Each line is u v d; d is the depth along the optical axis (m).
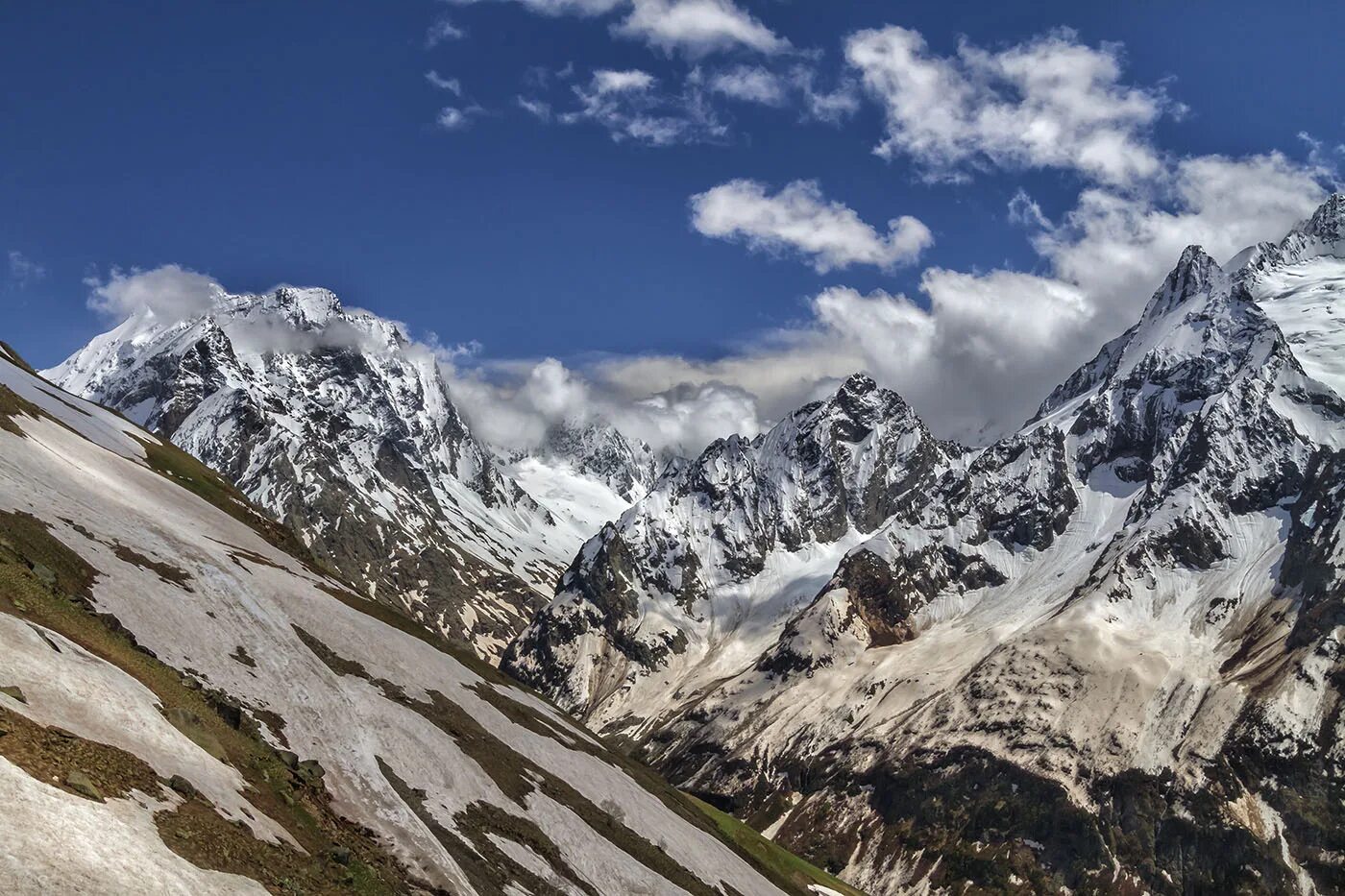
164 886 50.28
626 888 112.38
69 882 46.03
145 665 78.38
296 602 120.94
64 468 120.69
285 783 77.88
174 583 103.12
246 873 57.62
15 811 47.97
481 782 108.31
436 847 87.06
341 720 98.62
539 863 101.25
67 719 59.34
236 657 96.50
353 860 72.56
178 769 63.12
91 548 98.12
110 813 52.81
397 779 96.44
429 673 130.38
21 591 73.94
